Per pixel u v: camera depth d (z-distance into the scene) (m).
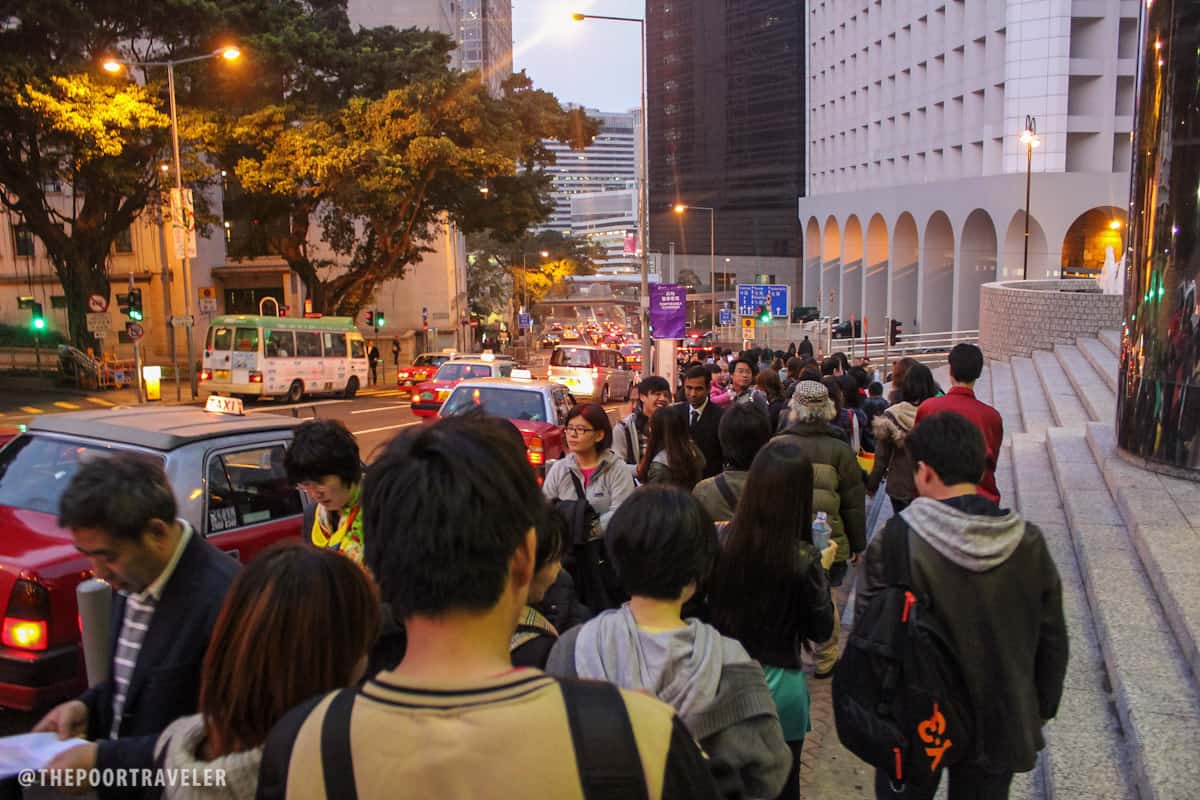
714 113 105.62
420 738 1.28
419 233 40.88
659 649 2.31
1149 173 7.69
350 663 2.09
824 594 3.28
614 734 1.30
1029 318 22.86
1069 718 4.26
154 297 44.00
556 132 37.34
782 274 97.56
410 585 1.40
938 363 34.00
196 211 33.12
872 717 2.74
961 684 2.71
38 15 24.11
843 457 5.25
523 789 1.25
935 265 55.44
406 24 58.72
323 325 30.36
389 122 31.22
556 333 110.44
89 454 5.38
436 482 1.41
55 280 44.31
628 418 7.62
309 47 31.88
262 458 5.82
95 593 3.13
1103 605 5.00
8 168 28.50
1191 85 7.14
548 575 3.04
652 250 120.50
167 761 2.07
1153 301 7.53
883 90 62.78
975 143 51.47
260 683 2.00
